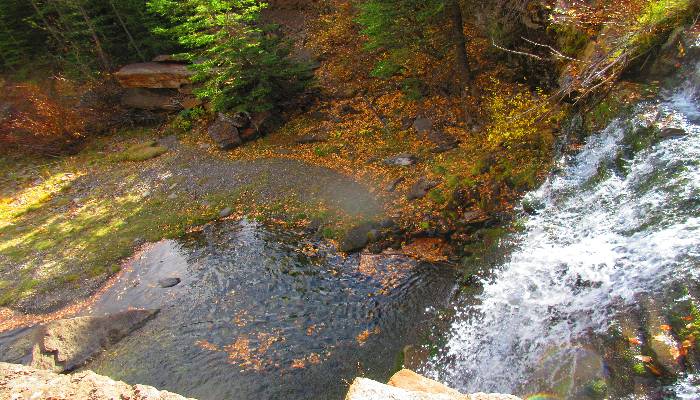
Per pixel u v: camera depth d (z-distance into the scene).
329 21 18.19
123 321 8.35
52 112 16.17
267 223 10.80
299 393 6.78
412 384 3.84
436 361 6.65
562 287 6.21
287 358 7.36
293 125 14.72
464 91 11.72
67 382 4.39
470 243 8.88
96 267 10.20
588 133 8.56
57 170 15.02
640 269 5.49
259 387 6.95
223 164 13.55
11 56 18.92
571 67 9.23
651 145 6.93
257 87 14.06
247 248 10.10
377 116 13.77
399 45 12.09
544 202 8.38
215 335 8.00
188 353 7.71
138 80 16.56
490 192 9.48
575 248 6.68
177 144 15.39
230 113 14.67
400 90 14.27
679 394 4.03
